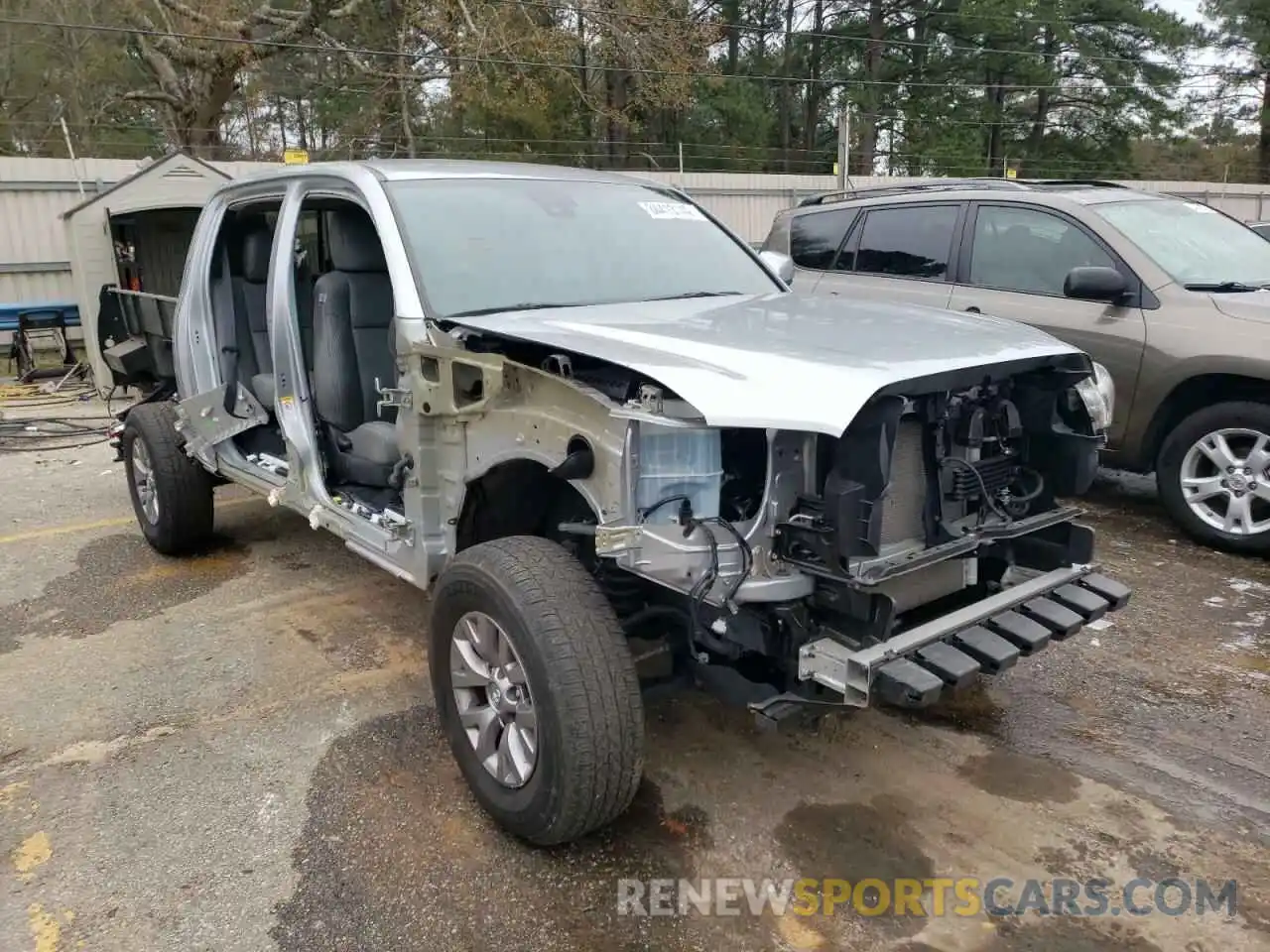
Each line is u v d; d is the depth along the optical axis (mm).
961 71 38469
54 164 15430
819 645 2676
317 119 32344
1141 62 38719
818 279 7496
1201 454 5523
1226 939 2605
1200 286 5625
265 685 4082
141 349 6715
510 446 3018
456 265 3619
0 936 2645
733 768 3418
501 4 23984
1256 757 3477
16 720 3830
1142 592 4930
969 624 2865
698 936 2625
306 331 4805
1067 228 6141
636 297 3861
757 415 2504
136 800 3270
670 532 2611
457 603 2965
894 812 3162
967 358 2861
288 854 2977
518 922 2678
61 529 6324
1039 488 3244
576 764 2631
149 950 2586
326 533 6117
